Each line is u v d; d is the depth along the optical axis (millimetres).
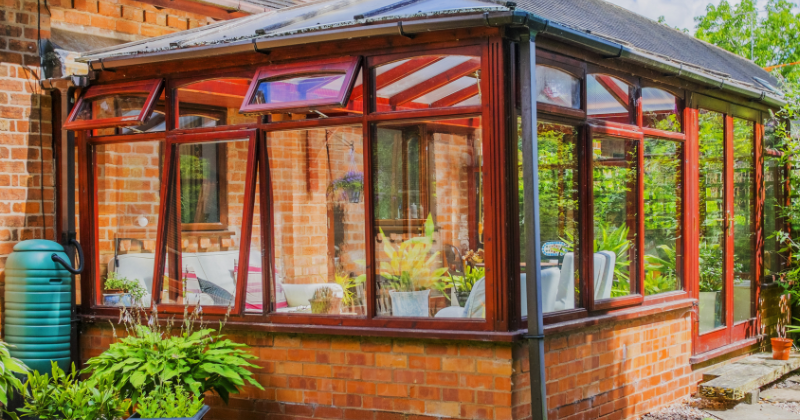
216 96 5754
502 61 4793
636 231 6129
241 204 5629
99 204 6344
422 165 5070
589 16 6867
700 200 7090
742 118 7934
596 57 5590
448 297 5023
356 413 5293
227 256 5695
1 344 4992
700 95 7059
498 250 4824
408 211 5133
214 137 5719
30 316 6086
